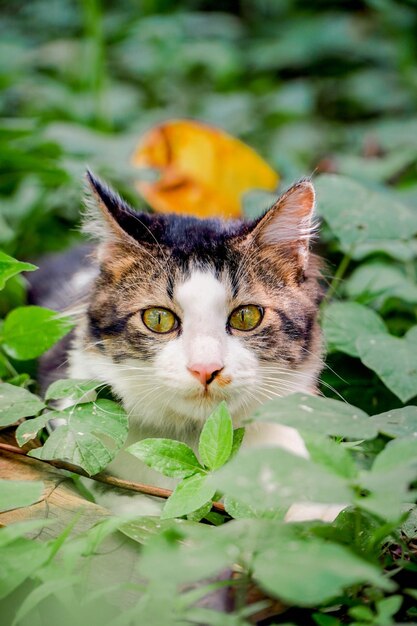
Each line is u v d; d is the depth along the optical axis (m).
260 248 0.72
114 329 0.71
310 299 0.74
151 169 0.96
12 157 0.93
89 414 0.66
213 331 0.69
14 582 0.57
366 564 0.55
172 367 0.69
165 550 0.55
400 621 0.60
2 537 0.57
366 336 0.73
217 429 0.62
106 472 0.69
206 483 0.61
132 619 0.57
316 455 0.57
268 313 0.71
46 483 0.65
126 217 0.73
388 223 0.79
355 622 0.59
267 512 0.61
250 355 0.70
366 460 0.71
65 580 0.57
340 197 0.80
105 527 0.58
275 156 1.16
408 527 0.63
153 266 0.71
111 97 1.33
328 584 0.53
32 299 0.87
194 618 0.55
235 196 0.95
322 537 0.60
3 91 1.26
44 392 0.75
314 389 0.73
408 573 0.61
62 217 1.00
